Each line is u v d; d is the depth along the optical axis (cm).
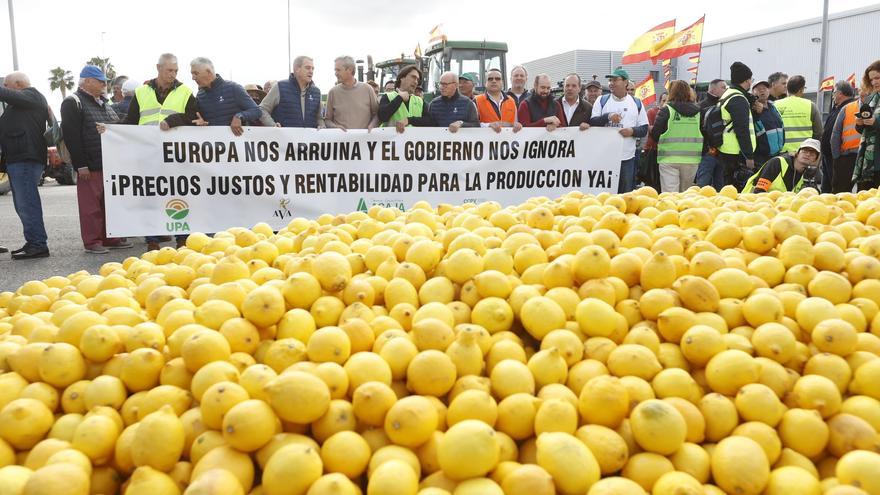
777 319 245
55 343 230
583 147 810
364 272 309
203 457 183
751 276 277
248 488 180
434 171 781
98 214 839
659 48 1655
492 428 198
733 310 251
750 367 211
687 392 212
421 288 283
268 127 734
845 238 322
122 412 213
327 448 185
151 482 174
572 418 197
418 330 236
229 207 738
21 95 767
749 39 2723
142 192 716
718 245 318
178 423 190
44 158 803
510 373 217
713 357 222
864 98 884
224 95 740
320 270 269
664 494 174
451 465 175
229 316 245
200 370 211
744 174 910
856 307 253
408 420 188
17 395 222
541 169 806
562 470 176
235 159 730
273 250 335
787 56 2592
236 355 227
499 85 888
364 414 196
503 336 247
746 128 862
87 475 182
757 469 180
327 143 751
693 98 920
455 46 1470
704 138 923
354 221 397
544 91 845
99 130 695
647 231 333
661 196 448
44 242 817
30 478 173
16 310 314
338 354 223
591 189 820
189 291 296
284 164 743
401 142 768
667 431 186
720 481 183
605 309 245
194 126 716
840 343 224
